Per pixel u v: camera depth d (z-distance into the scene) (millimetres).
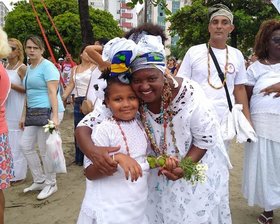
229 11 3389
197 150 2158
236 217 3809
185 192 2193
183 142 2117
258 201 3598
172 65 11867
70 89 5234
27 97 4195
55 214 3893
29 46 4109
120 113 1918
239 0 18359
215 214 2479
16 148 4707
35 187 4488
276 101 3420
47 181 4367
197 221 2244
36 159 4402
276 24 3533
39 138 4262
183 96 1993
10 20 23609
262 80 3525
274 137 3441
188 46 21141
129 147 1952
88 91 3498
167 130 2072
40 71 4074
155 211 2268
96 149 1848
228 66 3398
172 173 1957
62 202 4184
